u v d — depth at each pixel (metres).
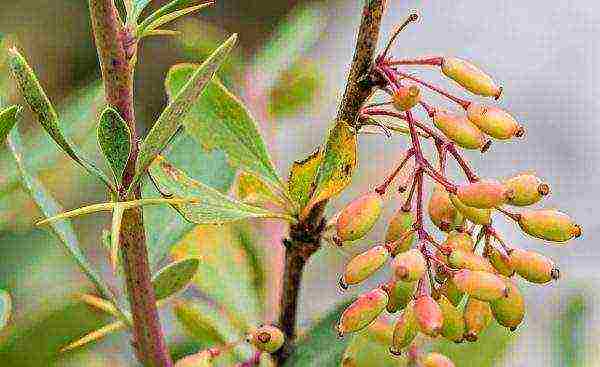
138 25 0.31
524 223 0.32
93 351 0.41
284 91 0.40
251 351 0.37
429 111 0.32
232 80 0.40
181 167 0.35
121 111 0.30
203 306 0.38
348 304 0.34
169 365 0.32
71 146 0.30
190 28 0.40
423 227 0.32
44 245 0.40
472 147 0.32
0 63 0.37
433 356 0.33
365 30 0.31
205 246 0.38
